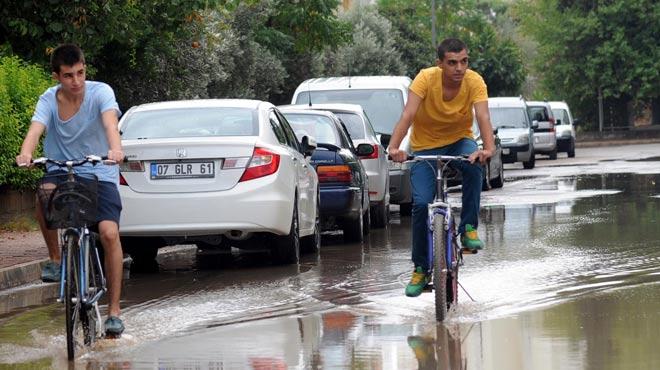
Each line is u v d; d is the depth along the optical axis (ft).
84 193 64.69
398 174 160.45
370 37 393.70
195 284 95.86
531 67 594.65
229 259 114.62
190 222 100.68
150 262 111.14
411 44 464.65
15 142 133.59
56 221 64.44
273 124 107.96
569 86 542.16
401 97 168.66
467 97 74.49
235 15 279.90
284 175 103.40
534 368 57.06
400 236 137.49
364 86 169.17
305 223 113.09
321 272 101.35
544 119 364.38
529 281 89.30
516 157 297.94
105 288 69.77
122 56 193.57
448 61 73.31
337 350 63.77
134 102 214.07
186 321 76.02
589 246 113.09
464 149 75.87
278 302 83.35
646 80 520.42
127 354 64.85
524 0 553.23
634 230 127.75
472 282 89.30
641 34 521.24
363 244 128.26
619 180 228.02
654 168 272.31
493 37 536.42
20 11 165.89
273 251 108.06
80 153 69.00
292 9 257.34
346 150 132.05
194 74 231.50
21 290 95.76
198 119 106.32
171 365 61.31
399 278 95.30
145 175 101.30
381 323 72.38
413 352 62.54
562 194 192.85
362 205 134.00
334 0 259.19
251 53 283.18
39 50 168.76
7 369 61.46
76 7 164.96
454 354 61.52
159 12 181.98
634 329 66.90
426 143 76.13
